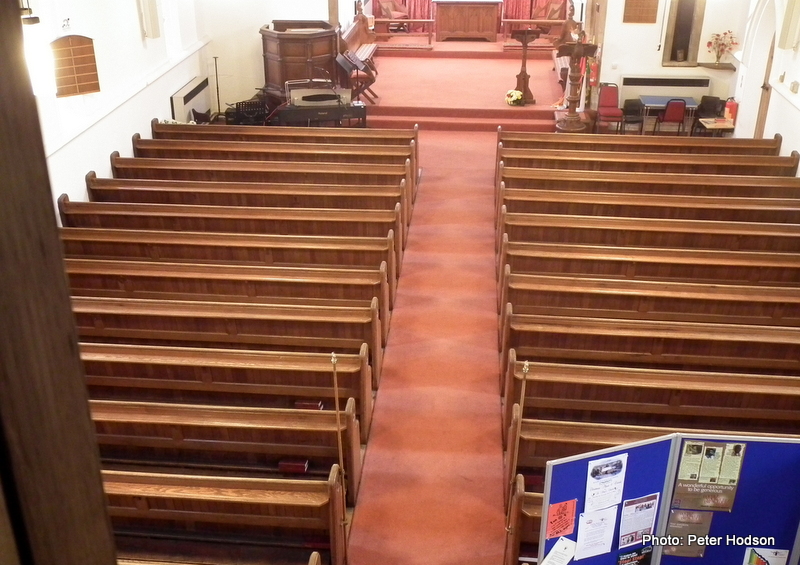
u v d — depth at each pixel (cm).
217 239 823
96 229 828
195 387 634
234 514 508
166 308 695
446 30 1961
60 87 909
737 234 850
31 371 65
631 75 1495
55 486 69
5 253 61
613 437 539
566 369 607
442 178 1237
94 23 1046
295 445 573
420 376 761
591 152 1091
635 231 859
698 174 1038
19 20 61
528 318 675
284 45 1468
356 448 593
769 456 389
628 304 731
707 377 594
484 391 741
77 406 71
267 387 634
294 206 973
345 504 568
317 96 1357
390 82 1669
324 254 820
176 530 530
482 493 621
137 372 629
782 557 416
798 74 1111
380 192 962
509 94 1509
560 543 393
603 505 391
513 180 1029
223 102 1633
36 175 64
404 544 574
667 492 401
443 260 978
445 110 1502
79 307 694
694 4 1448
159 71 1285
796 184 992
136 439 575
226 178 1056
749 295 714
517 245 806
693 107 1452
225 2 1552
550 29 1928
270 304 713
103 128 1070
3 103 60
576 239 875
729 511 405
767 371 673
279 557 523
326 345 707
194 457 589
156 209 897
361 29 1855
